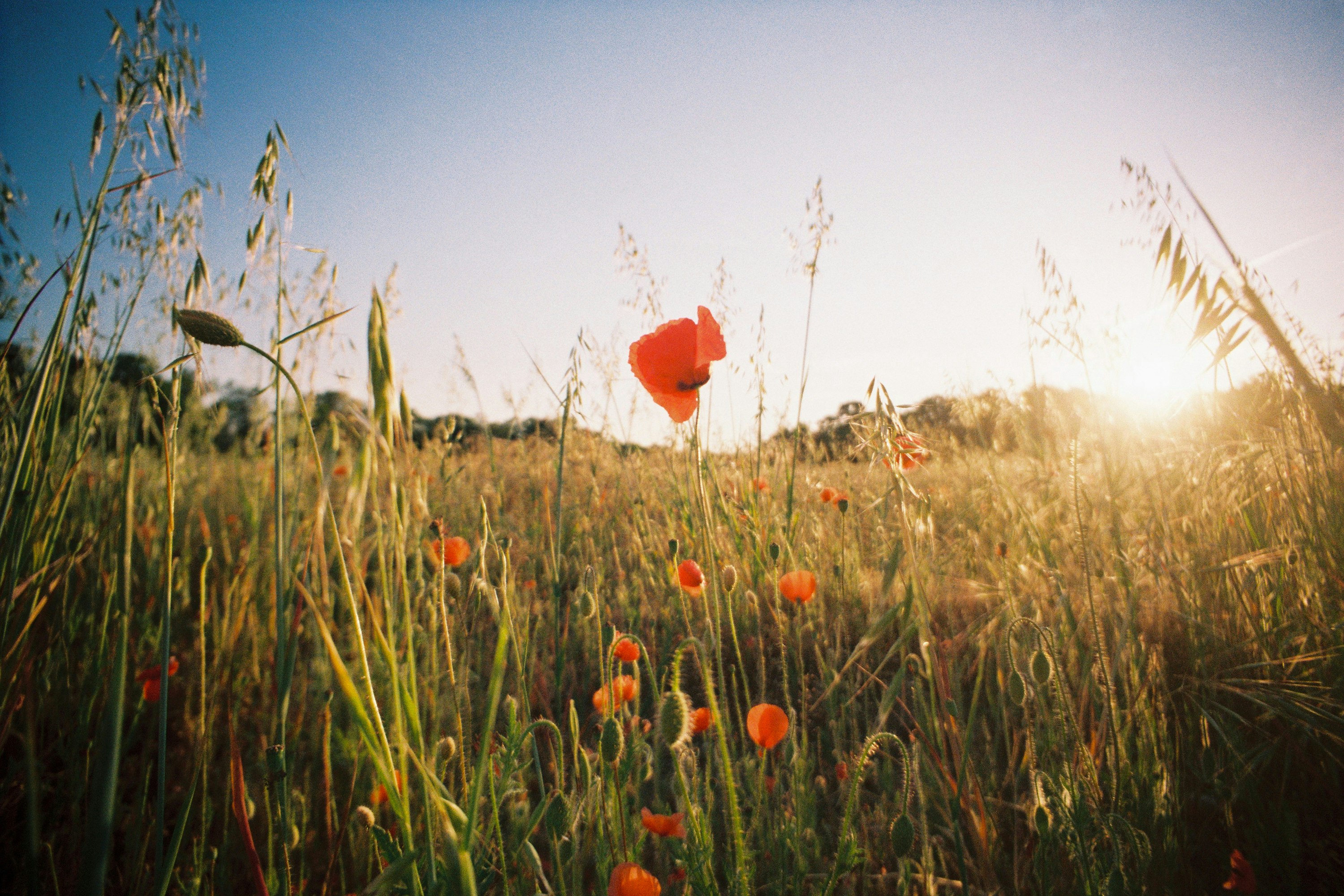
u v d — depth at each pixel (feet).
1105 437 8.07
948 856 5.52
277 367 3.21
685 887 4.49
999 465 11.47
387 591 3.50
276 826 5.04
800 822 4.95
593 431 14.92
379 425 3.29
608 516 13.53
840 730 6.60
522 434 17.90
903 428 5.13
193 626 7.06
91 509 7.24
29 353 7.17
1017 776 5.71
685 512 10.96
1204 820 5.72
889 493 5.61
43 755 5.17
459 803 4.56
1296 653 6.79
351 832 5.12
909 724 7.11
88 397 6.05
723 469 14.84
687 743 5.24
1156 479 8.14
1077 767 5.09
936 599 7.11
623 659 5.48
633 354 7.16
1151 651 6.38
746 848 5.24
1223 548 7.82
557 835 3.91
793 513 11.10
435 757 4.05
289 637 4.25
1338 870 4.95
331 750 5.71
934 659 5.23
